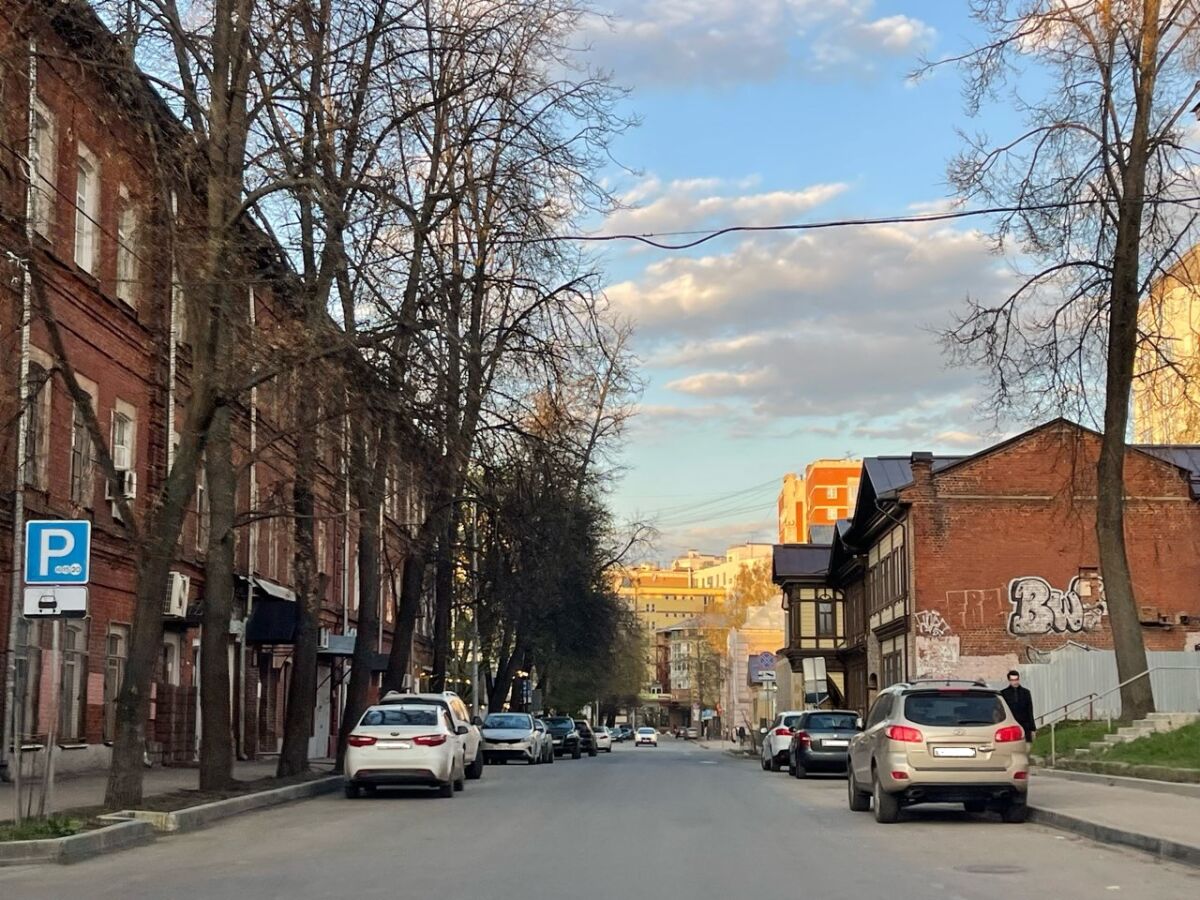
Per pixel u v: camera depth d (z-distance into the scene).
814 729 29.95
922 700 16.80
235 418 22.66
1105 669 35.00
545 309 22.09
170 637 29.55
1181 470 41.75
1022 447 41.72
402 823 16.91
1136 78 24.89
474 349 20.50
